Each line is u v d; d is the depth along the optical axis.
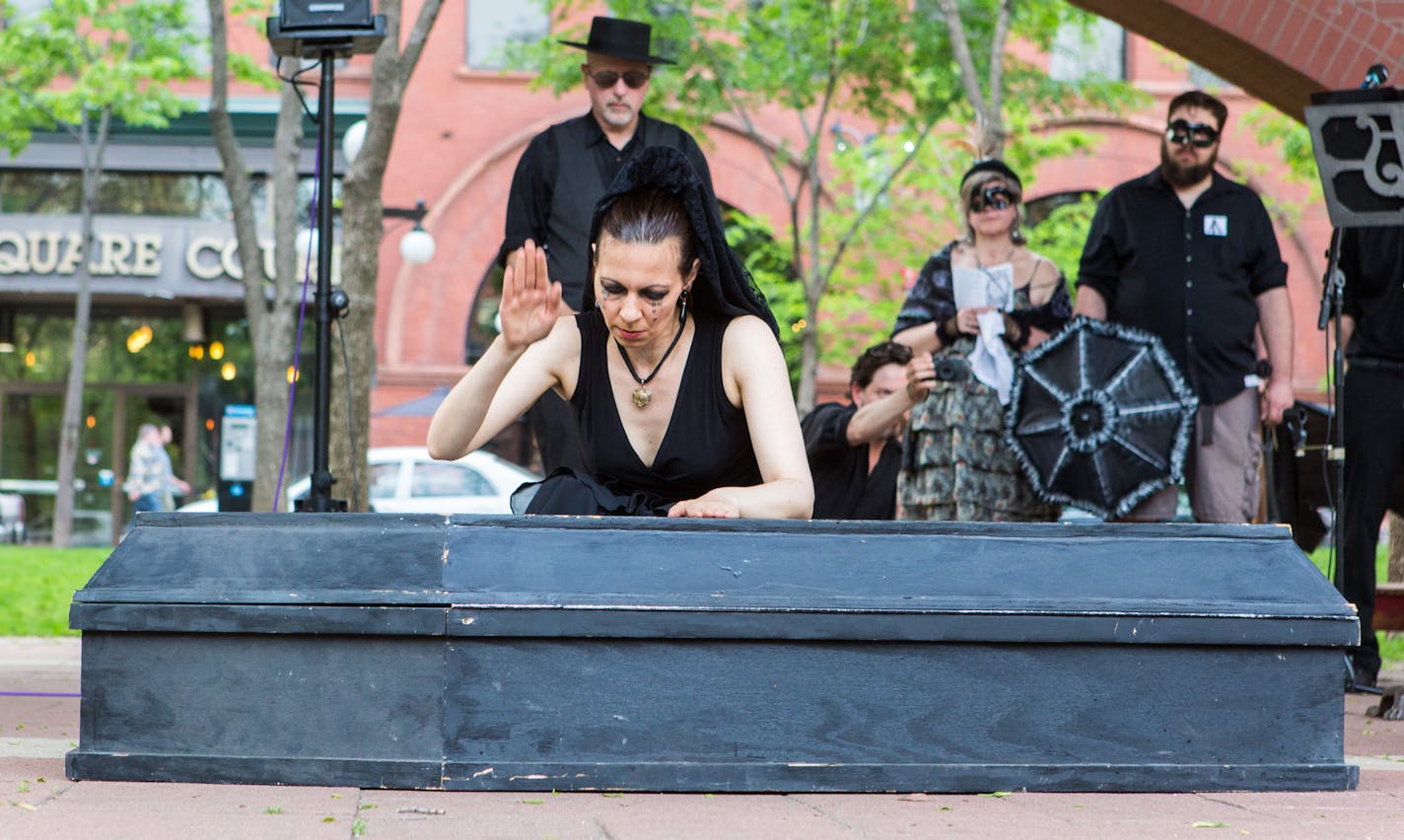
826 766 5.43
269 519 5.54
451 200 38.69
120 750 5.43
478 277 38.88
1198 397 11.12
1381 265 10.56
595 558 5.45
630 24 9.91
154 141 39.09
